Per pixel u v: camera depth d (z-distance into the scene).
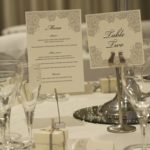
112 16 1.04
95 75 1.89
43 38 1.06
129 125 1.08
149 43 1.31
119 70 1.05
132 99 0.90
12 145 0.94
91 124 1.11
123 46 1.04
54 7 5.04
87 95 1.51
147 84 0.89
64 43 1.07
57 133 0.84
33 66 0.95
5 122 0.99
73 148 0.86
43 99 1.44
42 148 0.85
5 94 0.97
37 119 1.16
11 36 2.95
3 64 1.01
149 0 5.23
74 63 1.07
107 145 0.84
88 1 5.08
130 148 0.89
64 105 1.35
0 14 5.00
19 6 4.99
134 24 1.03
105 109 1.20
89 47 1.04
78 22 1.07
